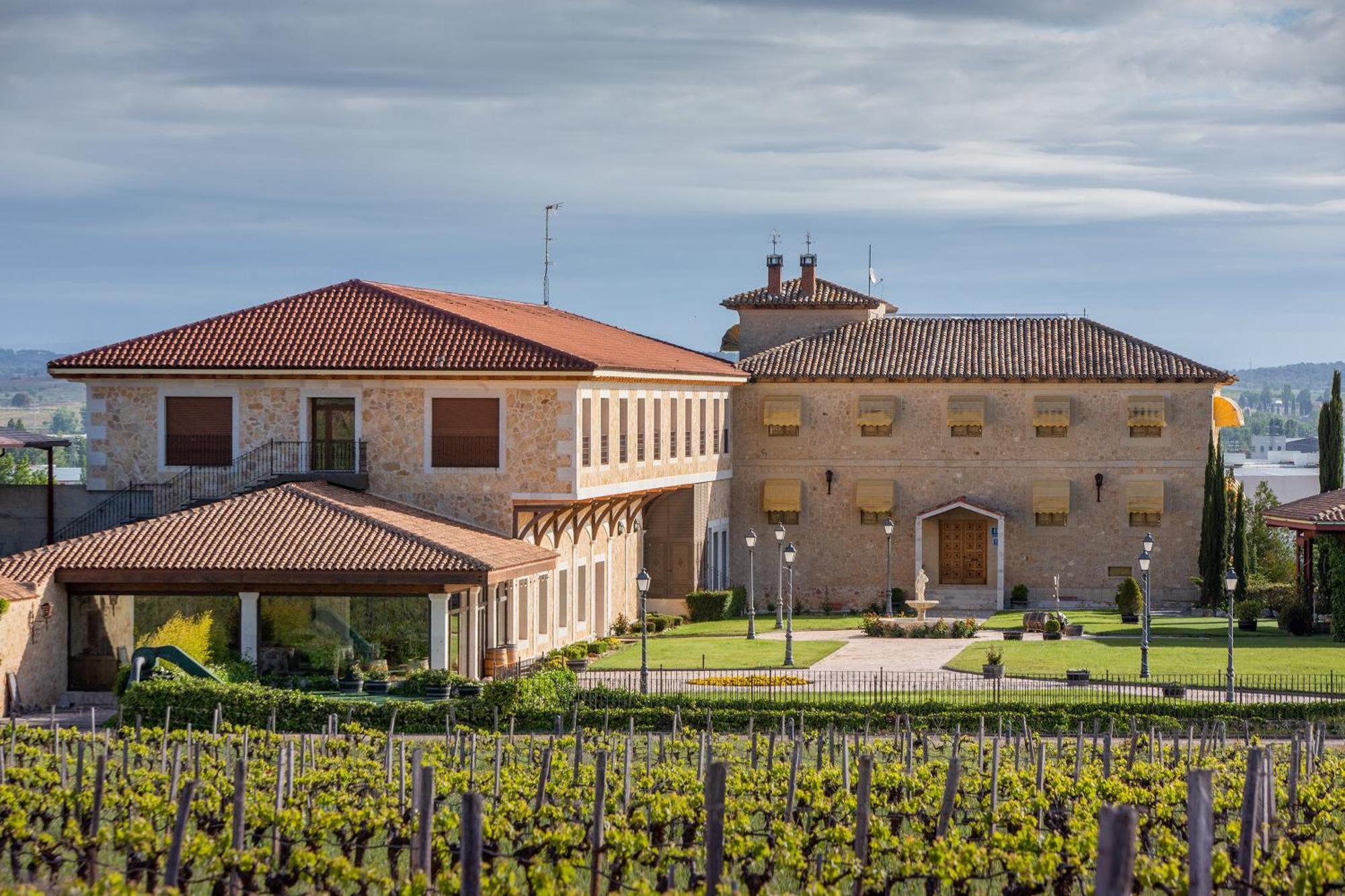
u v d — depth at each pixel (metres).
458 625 54.12
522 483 59.72
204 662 52.62
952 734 47.06
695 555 76.88
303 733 44.06
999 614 79.06
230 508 55.50
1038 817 33.84
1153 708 49.09
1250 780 27.73
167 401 60.94
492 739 45.19
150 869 28.16
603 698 50.03
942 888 30.20
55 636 52.09
